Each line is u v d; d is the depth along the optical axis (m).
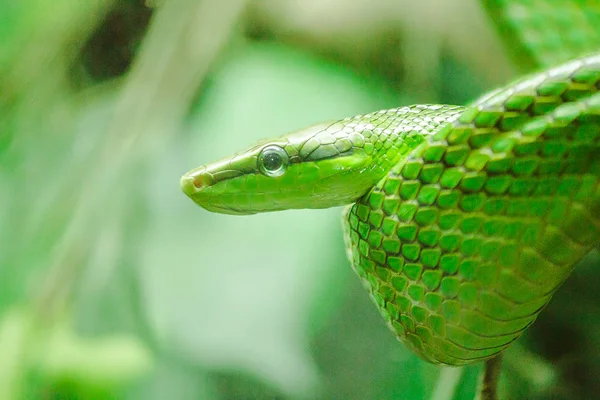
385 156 0.65
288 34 0.96
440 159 0.61
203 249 0.82
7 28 0.91
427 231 0.62
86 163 0.86
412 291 0.62
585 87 0.60
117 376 0.79
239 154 0.65
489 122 0.61
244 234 0.83
